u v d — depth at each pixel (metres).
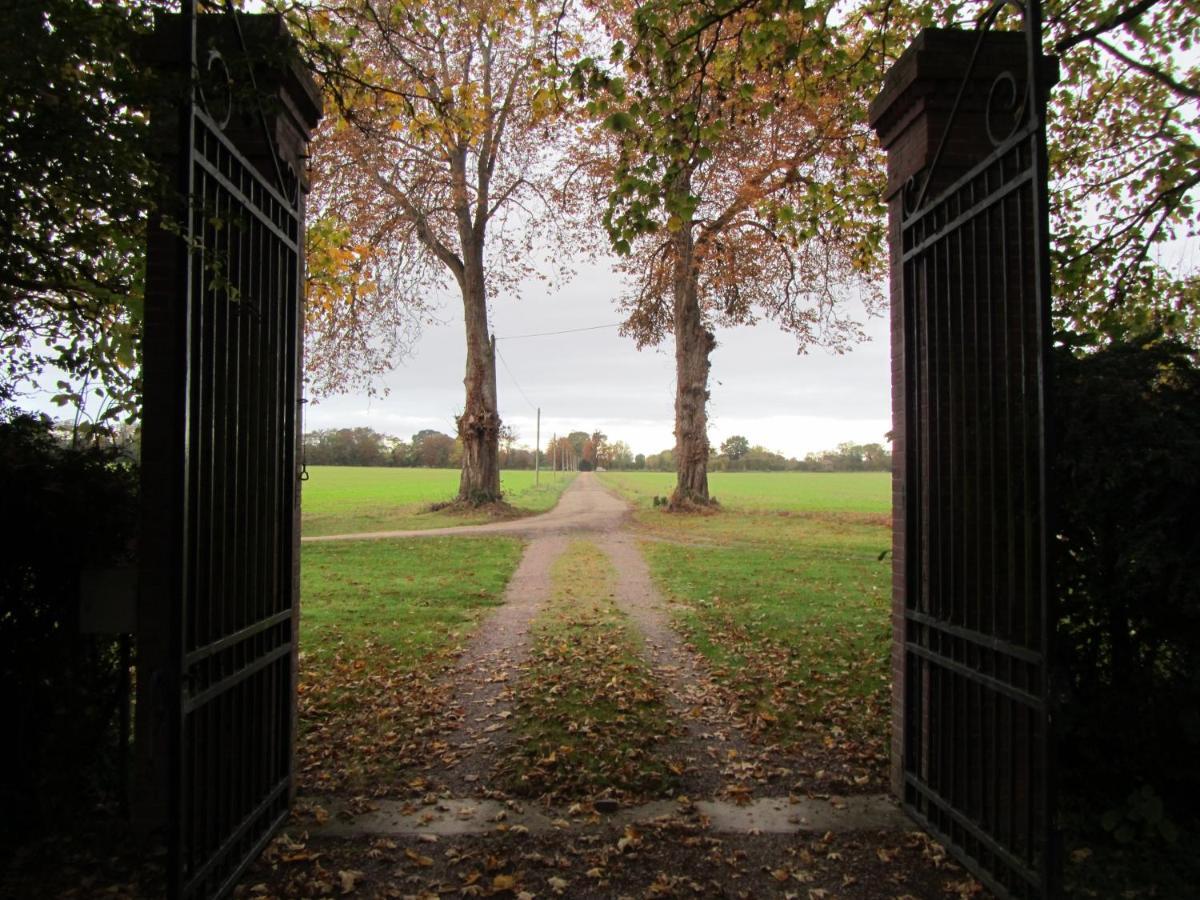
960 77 4.26
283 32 4.14
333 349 22.48
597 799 4.70
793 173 12.01
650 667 7.88
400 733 5.95
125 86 3.38
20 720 3.92
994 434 3.73
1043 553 3.09
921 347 4.43
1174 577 3.72
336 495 48.94
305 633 9.54
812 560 16.97
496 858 3.97
